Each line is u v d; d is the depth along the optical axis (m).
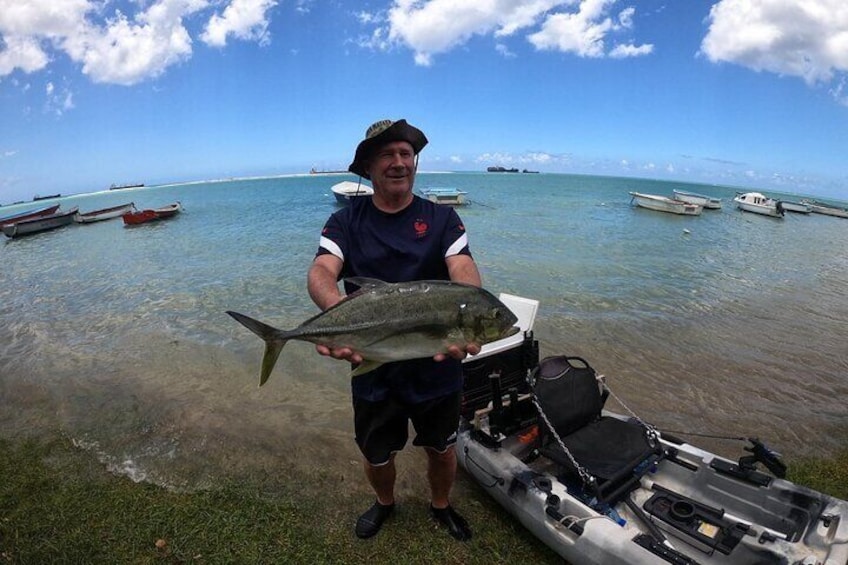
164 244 21.47
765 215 37.91
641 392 6.98
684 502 3.77
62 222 30.39
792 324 10.31
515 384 4.76
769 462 3.76
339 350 2.61
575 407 4.31
